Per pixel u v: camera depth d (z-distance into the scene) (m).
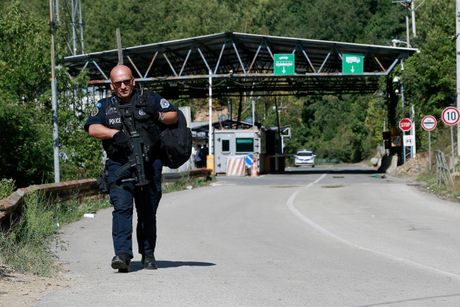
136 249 17.30
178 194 39.50
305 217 25.81
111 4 129.62
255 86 89.12
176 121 12.70
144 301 10.62
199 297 10.95
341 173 78.19
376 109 121.50
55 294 11.15
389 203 32.03
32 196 20.97
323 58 82.88
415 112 69.88
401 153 75.81
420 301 10.68
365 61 81.62
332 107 163.75
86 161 41.53
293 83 88.88
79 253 16.47
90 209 27.78
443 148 62.69
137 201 13.34
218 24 149.50
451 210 28.39
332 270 13.83
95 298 10.84
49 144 37.09
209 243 18.44
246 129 75.88
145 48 77.00
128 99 12.56
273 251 16.80
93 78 87.81
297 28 173.25
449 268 14.10
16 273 12.88
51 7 34.28
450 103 65.38
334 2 170.25
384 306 10.30
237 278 12.78
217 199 35.38
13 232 15.94
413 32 78.81
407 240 18.92
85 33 126.38
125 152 12.56
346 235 20.22
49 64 41.47
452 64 63.66
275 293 11.34
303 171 88.94
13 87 40.69
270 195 38.22
